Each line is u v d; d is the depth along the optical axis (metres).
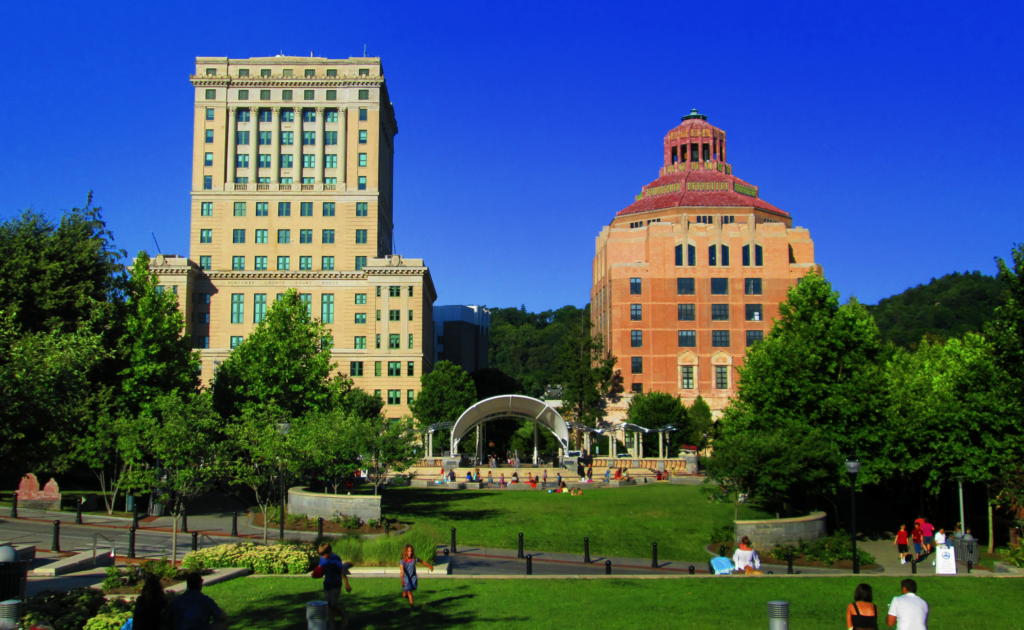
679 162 148.12
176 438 32.12
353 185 125.06
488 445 117.50
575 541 44.44
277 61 126.81
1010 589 26.78
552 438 114.75
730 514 53.31
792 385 53.03
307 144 126.12
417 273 122.31
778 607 17.92
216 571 27.44
